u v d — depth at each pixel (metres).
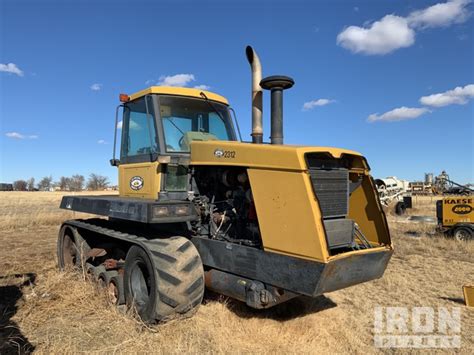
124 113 5.66
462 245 9.68
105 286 5.20
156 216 4.05
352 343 3.97
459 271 7.06
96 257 6.01
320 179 3.74
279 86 4.24
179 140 4.90
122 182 5.54
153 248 4.17
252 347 3.72
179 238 4.37
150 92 4.90
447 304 5.21
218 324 4.14
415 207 24.80
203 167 4.58
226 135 5.41
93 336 3.95
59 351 3.59
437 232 11.73
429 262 7.84
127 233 5.03
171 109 4.95
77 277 5.76
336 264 3.33
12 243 10.25
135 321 4.18
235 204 4.21
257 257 3.74
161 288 3.95
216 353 3.59
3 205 27.84
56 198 40.59
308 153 3.53
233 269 4.00
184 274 4.03
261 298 3.70
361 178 4.26
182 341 3.76
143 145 5.08
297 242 3.40
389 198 22.45
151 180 4.79
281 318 4.50
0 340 3.82
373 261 3.78
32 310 4.64
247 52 4.75
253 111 4.70
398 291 5.73
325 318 4.57
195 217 4.38
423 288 5.93
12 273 6.52
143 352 3.58
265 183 3.67
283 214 3.51
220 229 4.38
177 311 4.05
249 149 3.88
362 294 5.59
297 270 3.41
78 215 17.41
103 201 5.04
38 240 10.84
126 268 4.62
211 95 5.35
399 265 7.55
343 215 3.96
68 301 4.87
